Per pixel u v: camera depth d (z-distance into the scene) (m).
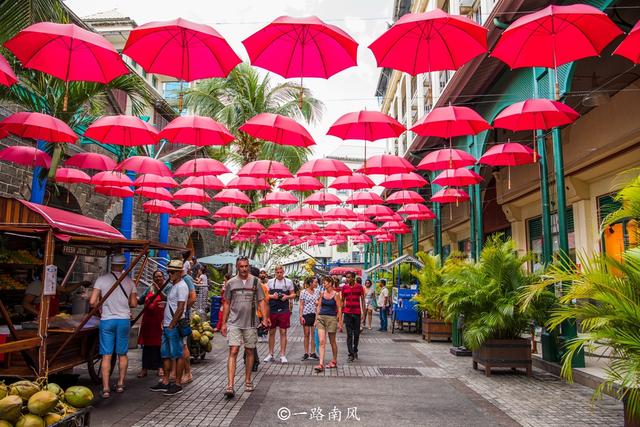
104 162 11.01
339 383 8.20
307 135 8.37
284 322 10.30
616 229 12.85
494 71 13.06
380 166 11.61
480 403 6.94
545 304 9.04
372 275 29.59
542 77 10.62
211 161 12.54
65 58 6.14
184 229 27.45
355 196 17.08
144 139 9.31
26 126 8.36
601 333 4.97
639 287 5.19
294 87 21.11
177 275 7.49
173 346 7.41
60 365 6.88
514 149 10.29
